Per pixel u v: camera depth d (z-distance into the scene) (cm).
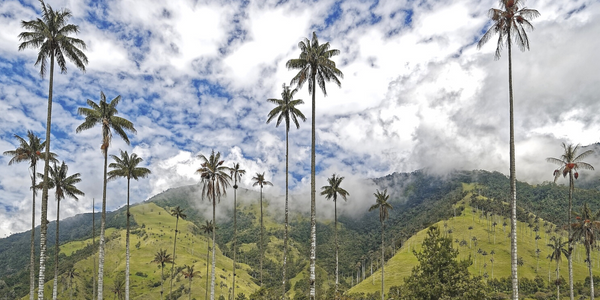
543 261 15575
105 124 4325
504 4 3219
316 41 3716
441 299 3341
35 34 3341
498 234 19138
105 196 4481
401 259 16538
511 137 3108
